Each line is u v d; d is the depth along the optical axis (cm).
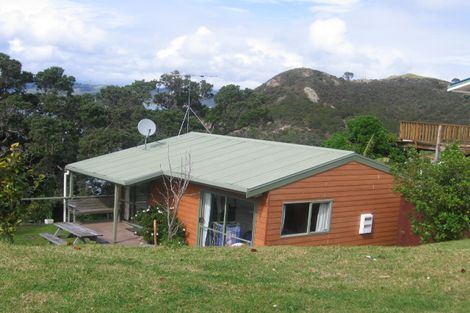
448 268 816
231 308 584
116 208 1570
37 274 645
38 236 1662
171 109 3400
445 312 620
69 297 580
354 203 1508
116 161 1808
